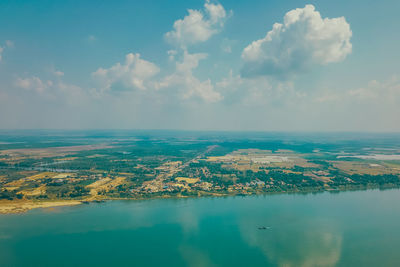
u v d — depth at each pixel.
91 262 187.00
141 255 196.75
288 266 183.00
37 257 192.12
